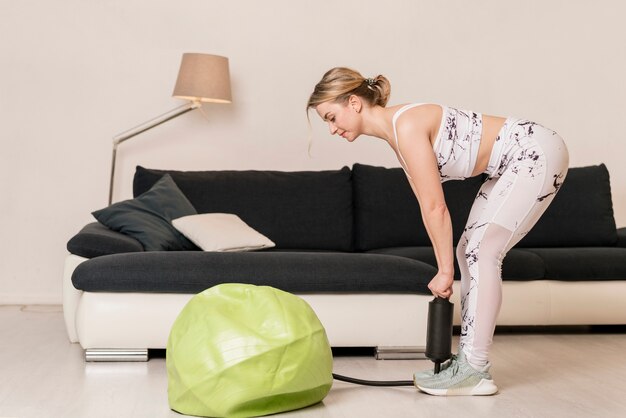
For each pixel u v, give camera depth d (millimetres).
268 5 5133
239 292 2488
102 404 2504
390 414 2432
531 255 4070
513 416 2428
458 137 2672
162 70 5082
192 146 5121
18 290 5031
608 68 5367
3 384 2746
